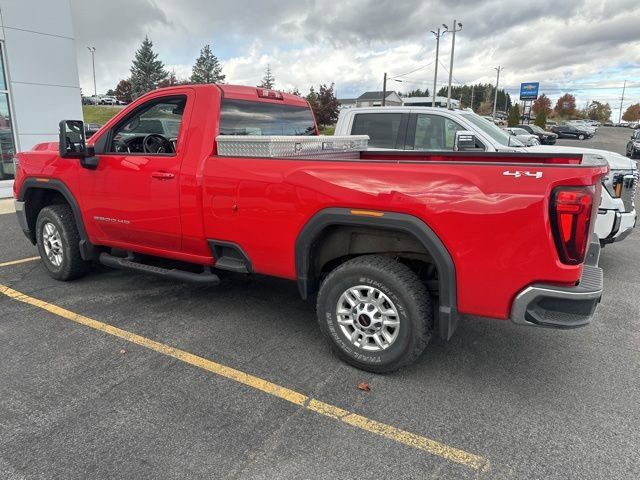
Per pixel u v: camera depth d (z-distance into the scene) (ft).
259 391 10.29
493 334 13.39
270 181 11.38
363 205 10.20
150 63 272.72
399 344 10.48
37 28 38.93
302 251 11.25
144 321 13.82
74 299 15.43
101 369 11.12
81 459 8.18
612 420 9.44
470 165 9.32
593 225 10.02
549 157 13.76
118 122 14.53
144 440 8.68
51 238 16.81
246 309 14.80
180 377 10.82
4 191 37.63
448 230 9.53
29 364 11.31
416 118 22.09
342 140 15.40
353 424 9.21
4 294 15.80
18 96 38.27
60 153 14.01
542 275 9.03
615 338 13.21
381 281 10.39
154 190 13.39
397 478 7.84
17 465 8.03
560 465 8.17
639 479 7.85
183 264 15.81
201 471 7.94
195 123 12.87
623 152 105.60
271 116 15.06
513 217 8.99
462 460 8.28
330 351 12.13
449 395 10.25
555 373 11.26
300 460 8.22
